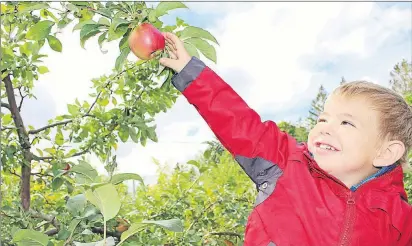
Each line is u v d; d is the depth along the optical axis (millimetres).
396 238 1711
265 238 1653
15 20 2660
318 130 1713
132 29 1647
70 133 3113
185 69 1648
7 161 2969
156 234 3219
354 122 1684
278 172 1708
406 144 1766
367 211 1675
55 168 2904
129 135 3162
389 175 1753
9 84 2857
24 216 2568
